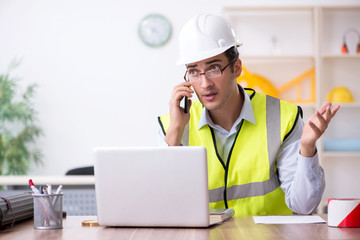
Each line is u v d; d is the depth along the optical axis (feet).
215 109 7.36
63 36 19.36
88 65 19.31
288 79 19.16
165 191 5.93
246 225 6.05
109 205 6.08
